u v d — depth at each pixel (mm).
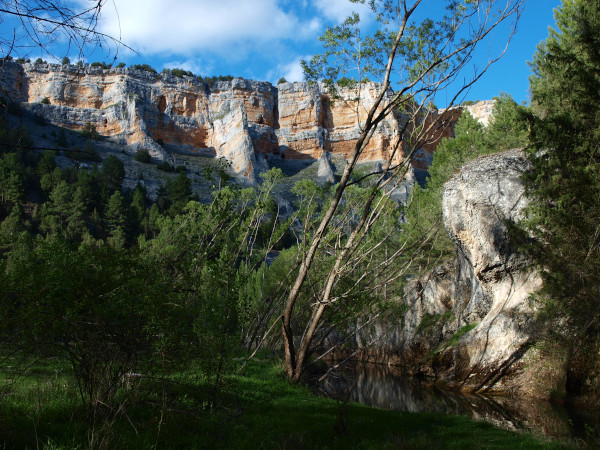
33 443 6430
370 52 17672
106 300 7789
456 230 26609
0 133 71250
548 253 19891
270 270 30219
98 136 107000
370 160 109750
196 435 8008
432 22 16703
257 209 22984
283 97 129250
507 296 24391
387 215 24406
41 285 7316
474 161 27250
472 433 11047
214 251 12477
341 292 20078
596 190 17344
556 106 20812
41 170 71625
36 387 9070
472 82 16750
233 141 113812
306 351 17984
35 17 3654
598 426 13242
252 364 20531
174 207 73062
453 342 26594
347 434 9703
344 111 127812
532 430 12516
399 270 24062
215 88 127750
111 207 69688
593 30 19516
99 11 3732
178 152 116938
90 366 8023
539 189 19109
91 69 118312
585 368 18484
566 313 19422
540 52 29984
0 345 7344
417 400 19328
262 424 9812
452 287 32906
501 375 21625
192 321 9414
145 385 8641
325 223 16969
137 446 6863
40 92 115125
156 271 9039
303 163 120250
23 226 57312
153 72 124688
